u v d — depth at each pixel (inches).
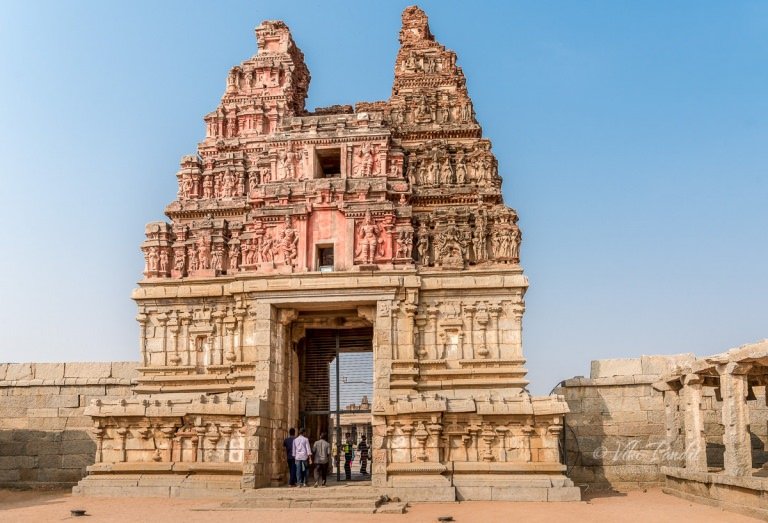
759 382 1106.1
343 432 1873.8
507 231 1338.6
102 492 1181.7
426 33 1722.4
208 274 1402.6
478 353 1275.8
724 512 948.0
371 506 1017.5
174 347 1362.0
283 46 1681.8
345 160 1408.7
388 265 1323.8
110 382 1507.1
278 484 1231.5
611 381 1378.0
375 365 1254.3
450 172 1465.3
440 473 1123.3
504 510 995.3
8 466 1478.8
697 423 1128.2
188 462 1200.8
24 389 1517.0
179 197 1529.3
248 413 1169.4
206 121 1624.0
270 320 1289.4
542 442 1146.0
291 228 1350.9
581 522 885.2
